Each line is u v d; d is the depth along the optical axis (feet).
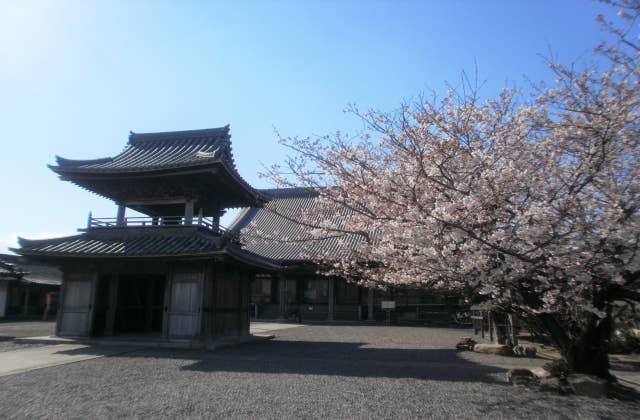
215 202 63.67
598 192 24.68
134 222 58.23
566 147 26.16
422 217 25.25
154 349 50.16
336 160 31.76
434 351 53.47
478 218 24.59
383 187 28.55
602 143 23.72
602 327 30.07
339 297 117.80
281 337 70.90
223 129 64.90
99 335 56.24
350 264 36.19
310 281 122.21
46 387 30.91
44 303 132.77
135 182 57.57
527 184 24.95
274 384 32.12
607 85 25.75
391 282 32.71
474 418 24.14
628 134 24.20
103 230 57.77
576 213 23.35
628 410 25.57
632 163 24.32
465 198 23.80
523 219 22.80
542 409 25.82
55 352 47.42
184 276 53.01
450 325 100.48
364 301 115.24
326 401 27.35
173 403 26.63
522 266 24.25
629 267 23.16
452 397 28.60
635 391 29.55
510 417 24.34
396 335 75.92
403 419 23.91
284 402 27.02
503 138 28.12
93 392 29.43
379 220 29.27
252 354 48.11
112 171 54.29
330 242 96.58
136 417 23.89
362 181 30.19
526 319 32.17
